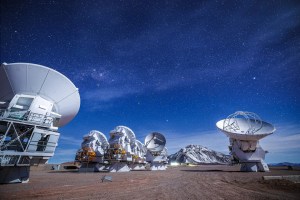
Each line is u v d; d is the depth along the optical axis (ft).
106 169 137.69
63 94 64.23
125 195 37.27
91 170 126.00
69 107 68.08
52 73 59.72
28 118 52.31
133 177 80.69
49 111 58.85
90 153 124.67
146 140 185.78
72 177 75.97
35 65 57.06
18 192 38.22
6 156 48.06
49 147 53.98
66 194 37.32
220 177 79.66
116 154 125.49
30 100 56.44
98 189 44.50
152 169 174.91
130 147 142.61
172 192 41.55
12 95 58.44
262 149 119.85
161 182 61.67
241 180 65.62
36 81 58.65
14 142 52.29
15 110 53.52
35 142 51.62
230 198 34.81
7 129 49.14
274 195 37.37
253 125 124.47
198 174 100.32
